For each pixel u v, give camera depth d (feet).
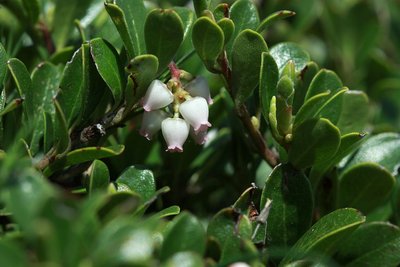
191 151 0.87
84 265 0.60
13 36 0.88
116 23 0.74
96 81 0.77
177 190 0.89
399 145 0.87
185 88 0.77
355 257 0.78
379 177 0.82
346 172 0.83
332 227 0.75
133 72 0.74
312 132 0.77
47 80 0.81
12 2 0.87
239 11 0.80
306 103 0.76
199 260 0.62
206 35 0.75
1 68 0.77
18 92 0.78
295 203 0.77
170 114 0.78
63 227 0.60
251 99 0.86
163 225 0.71
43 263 0.60
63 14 0.89
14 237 0.65
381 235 0.78
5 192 0.63
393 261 0.77
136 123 0.86
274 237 0.77
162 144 0.86
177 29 0.74
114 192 0.69
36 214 0.60
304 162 0.78
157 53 0.75
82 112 0.76
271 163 0.82
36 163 0.75
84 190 0.76
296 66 0.84
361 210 0.84
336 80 0.81
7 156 0.67
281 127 0.77
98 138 0.77
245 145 0.88
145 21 0.75
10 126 0.77
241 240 0.69
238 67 0.78
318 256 0.74
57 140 0.75
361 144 0.87
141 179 0.76
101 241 0.61
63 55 0.86
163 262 0.65
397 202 0.86
